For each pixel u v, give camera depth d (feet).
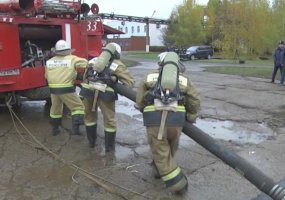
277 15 150.82
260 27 129.18
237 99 35.86
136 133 23.45
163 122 13.85
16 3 23.00
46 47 27.43
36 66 25.54
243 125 26.17
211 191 15.65
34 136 22.62
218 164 18.49
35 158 19.27
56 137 22.43
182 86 14.20
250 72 67.87
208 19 180.75
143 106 14.75
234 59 123.75
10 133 23.22
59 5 25.62
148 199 14.94
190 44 187.83
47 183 16.43
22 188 15.97
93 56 28.63
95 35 28.89
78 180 16.70
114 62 18.38
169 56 14.58
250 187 16.03
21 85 24.41
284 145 21.70
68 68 21.50
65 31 26.66
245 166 13.02
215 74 63.10
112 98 19.10
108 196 15.21
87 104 19.72
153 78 14.42
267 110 31.09
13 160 19.01
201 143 14.26
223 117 28.32
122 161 18.80
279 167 18.33
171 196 15.16
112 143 19.95
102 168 17.94
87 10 27.55
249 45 128.36
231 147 21.24
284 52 48.65
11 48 23.85
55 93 21.74
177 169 14.69
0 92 24.97
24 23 24.29
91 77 18.70
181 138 22.43
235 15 124.06
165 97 13.70
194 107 14.56
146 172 17.47
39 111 28.73
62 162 18.71
